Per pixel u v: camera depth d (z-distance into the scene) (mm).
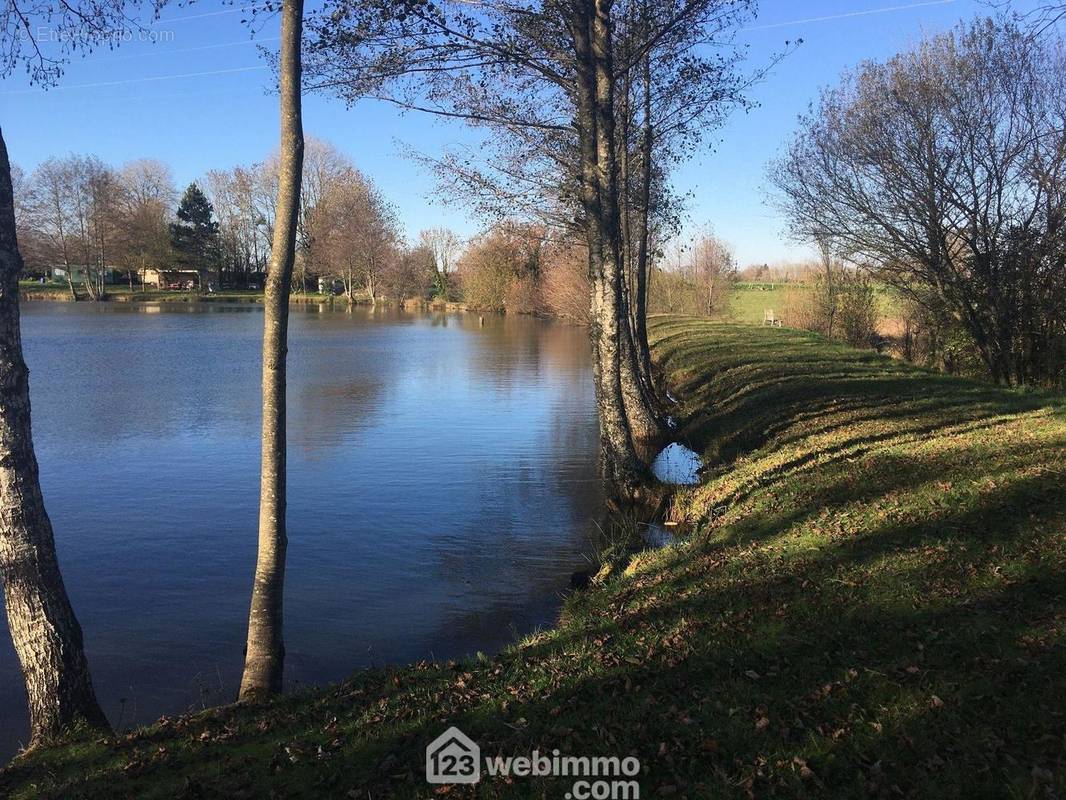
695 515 8609
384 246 74625
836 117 17438
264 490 5012
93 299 74438
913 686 3814
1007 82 15102
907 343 21906
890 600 4844
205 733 4305
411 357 30016
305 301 80000
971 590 4785
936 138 16016
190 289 88438
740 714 3787
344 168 74375
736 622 4930
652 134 15227
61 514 9875
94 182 71812
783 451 9641
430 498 10469
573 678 4441
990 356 16719
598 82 10125
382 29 8828
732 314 45188
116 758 4098
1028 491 6344
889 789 3107
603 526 9188
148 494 10812
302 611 6770
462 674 4797
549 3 10133
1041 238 15188
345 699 4613
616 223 10211
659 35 10781
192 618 6773
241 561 8211
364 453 13266
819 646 4402
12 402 4328
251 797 3561
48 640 4457
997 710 3514
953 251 16938
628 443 10141
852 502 6988
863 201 17406
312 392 20469
